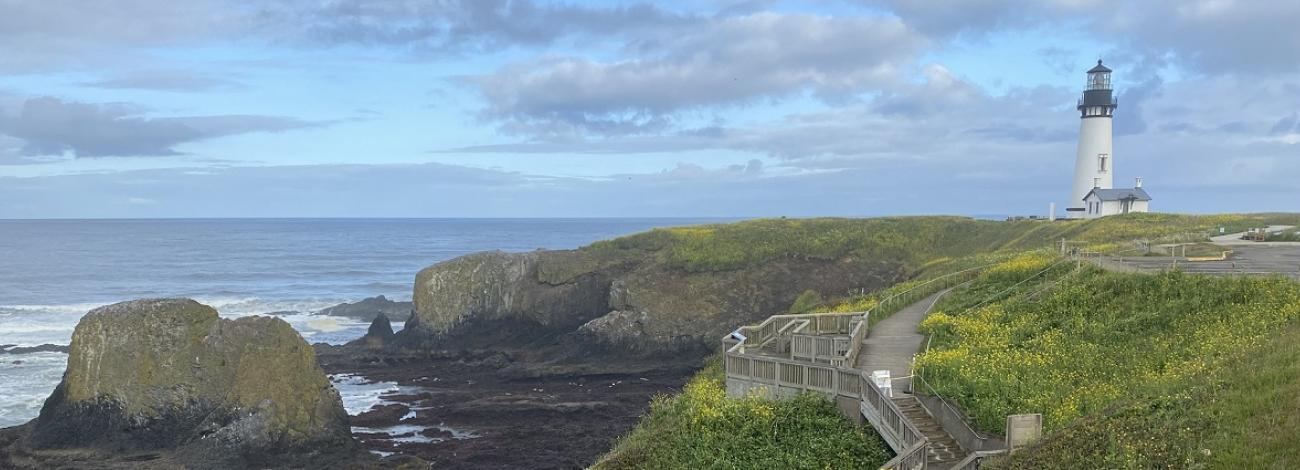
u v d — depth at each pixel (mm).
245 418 37719
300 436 38250
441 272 69750
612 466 22406
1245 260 35344
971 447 18500
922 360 24000
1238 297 24906
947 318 31234
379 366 59938
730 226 78875
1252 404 15117
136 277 122750
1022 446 16812
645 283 66250
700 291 66438
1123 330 25188
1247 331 21578
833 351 26203
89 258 156875
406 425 43594
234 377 39062
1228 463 13594
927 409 20984
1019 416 17047
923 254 73500
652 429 25422
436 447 39594
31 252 171750
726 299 66125
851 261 72562
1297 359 16781
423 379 55438
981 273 41844
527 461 37531
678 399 27500
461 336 68625
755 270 69812
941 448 18953
